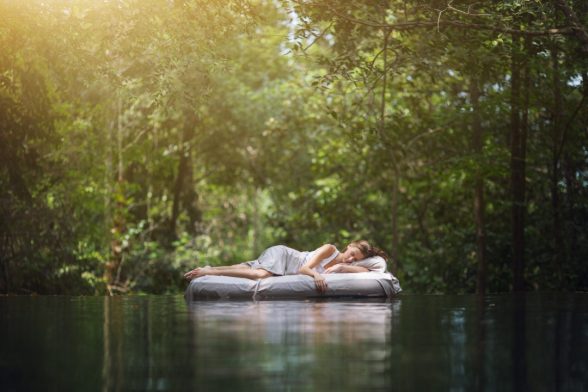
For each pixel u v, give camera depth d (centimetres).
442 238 1552
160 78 994
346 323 428
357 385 231
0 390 222
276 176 1944
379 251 760
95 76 1048
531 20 798
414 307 586
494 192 1421
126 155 1739
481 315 499
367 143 1284
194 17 917
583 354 300
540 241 1309
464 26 817
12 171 1070
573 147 1246
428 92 1287
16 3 917
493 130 1333
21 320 455
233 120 1808
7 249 1207
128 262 1692
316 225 1728
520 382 237
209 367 264
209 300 688
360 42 1045
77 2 958
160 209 1973
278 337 354
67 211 1323
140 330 388
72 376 246
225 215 2394
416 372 255
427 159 1379
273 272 712
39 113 1056
